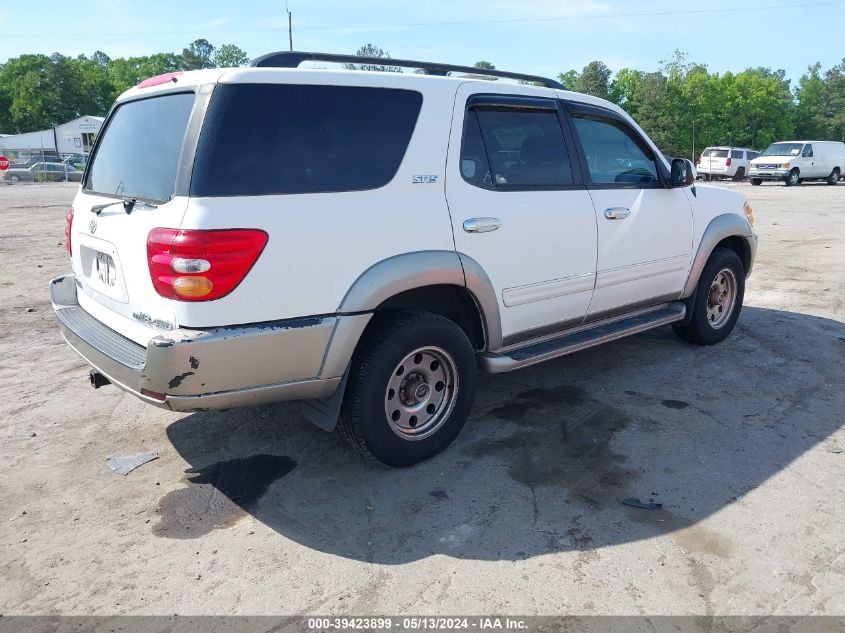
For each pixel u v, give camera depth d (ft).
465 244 11.35
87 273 12.06
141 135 10.80
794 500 10.36
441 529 9.80
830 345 17.88
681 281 16.33
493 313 12.01
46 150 212.84
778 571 8.71
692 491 10.67
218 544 9.59
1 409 14.39
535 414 13.74
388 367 10.69
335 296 9.91
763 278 26.63
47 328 20.77
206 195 8.94
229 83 9.40
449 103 11.49
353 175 10.23
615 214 14.02
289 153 9.68
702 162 108.47
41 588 8.71
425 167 11.02
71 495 10.96
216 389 9.23
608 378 15.69
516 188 12.36
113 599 8.47
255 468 11.76
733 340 18.42
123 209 10.16
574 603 8.19
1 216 54.34
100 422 13.74
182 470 11.75
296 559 9.20
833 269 28.14
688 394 14.64
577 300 13.71
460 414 12.01
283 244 9.34
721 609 8.05
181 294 8.84
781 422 13.17
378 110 10.66
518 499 10.55
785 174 88.28
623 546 9.29
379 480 11.23
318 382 10.11
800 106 292.40
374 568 8.96
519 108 12.76
